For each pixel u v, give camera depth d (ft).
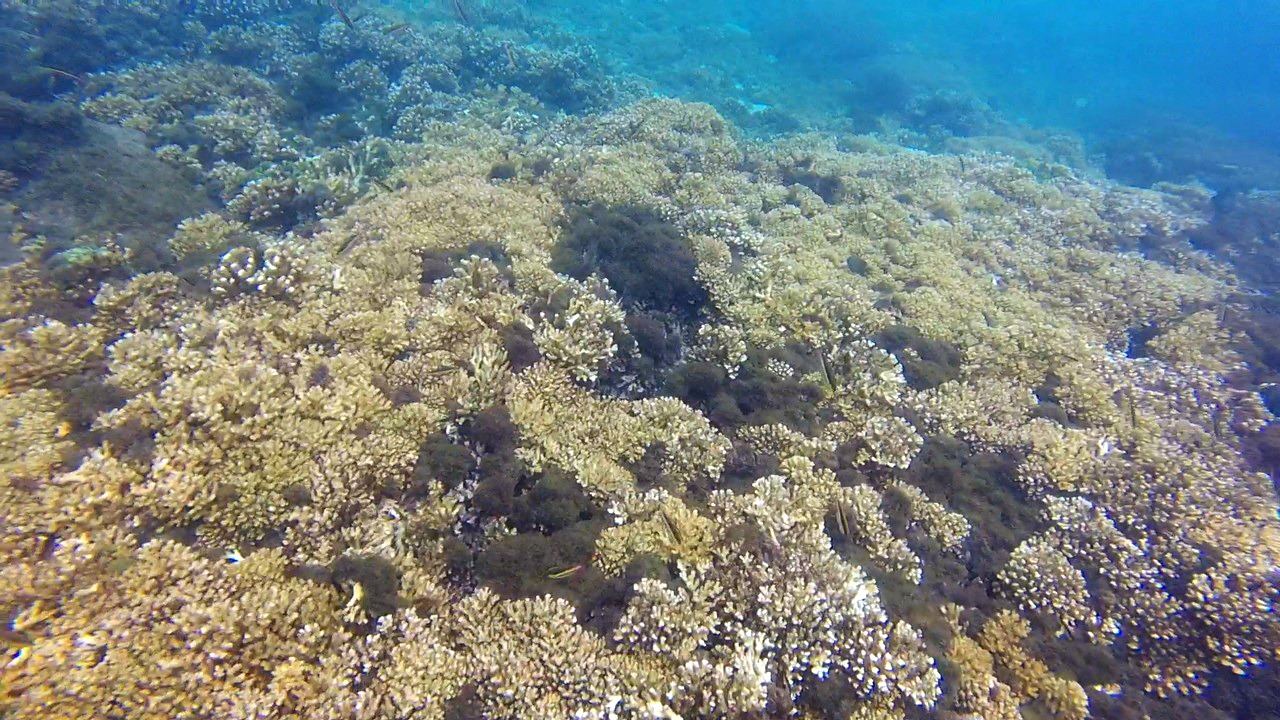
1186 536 4.33
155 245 5.46
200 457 3.50
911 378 5.32
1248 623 3.92
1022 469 4.64
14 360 3.96
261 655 2.99
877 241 7.29
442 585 3.49
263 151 7.14
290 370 4.13
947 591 4.02
